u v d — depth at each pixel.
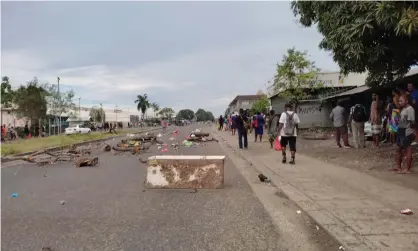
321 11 11.14
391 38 10.24
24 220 6.19
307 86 28.08
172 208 6.86
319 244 4.89
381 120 16.41
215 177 8.59
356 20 9.23
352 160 11.69
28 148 20.78
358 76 32.72
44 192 8.50
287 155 14.15
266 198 7.60
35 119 42.81
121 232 5.50
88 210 6.77
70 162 14.60
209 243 5.00
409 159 9.16
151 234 5.39
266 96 46.91
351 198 6.93
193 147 20.80
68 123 56.88
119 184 9.34
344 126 15.52
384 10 8.35
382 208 6.16
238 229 5.59
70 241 5.14
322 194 7.37
